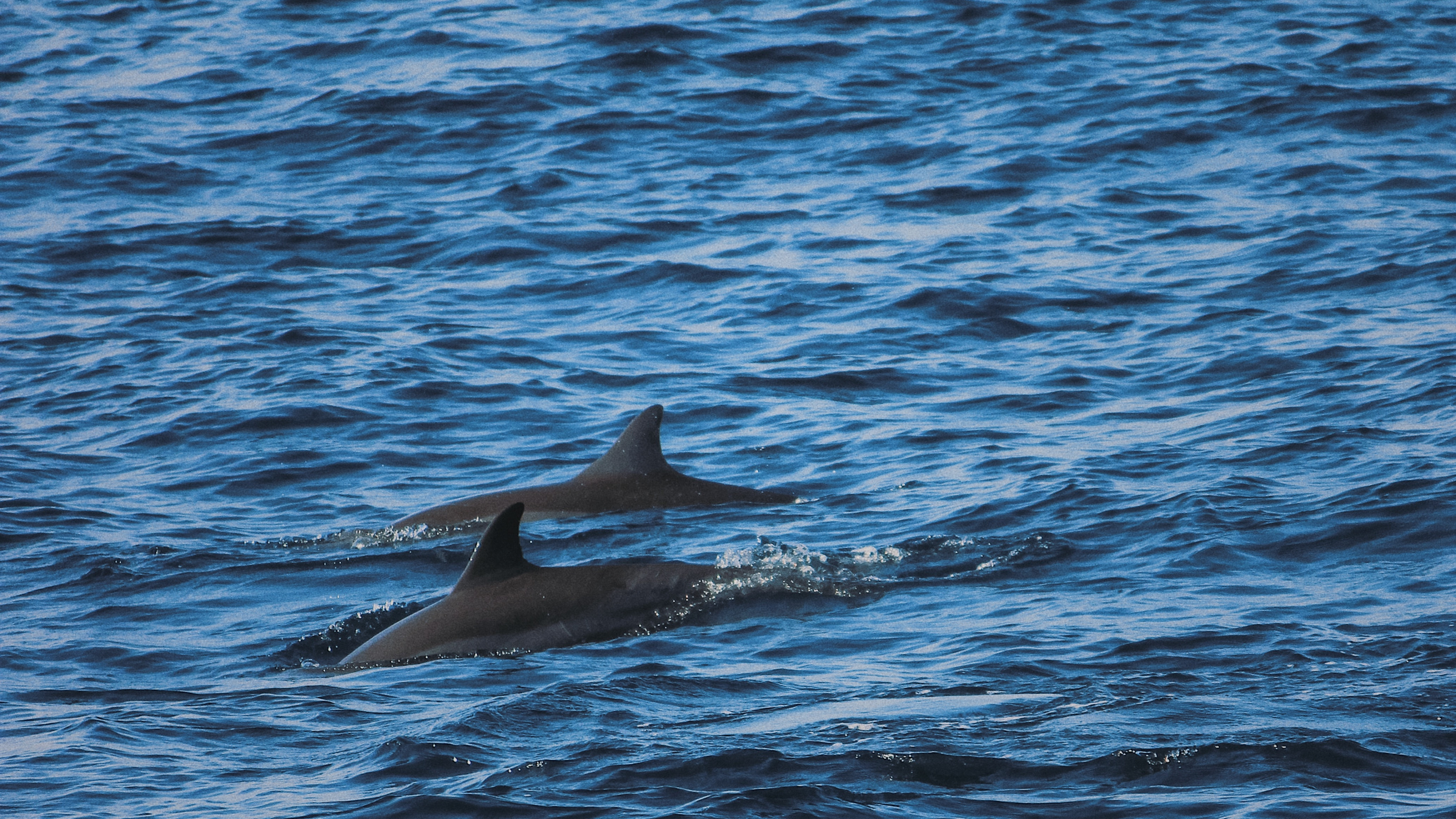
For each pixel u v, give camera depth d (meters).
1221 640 38.41
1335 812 26.88
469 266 96.56
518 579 43.88
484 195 109.81
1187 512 51.28
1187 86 127.06
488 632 42.34
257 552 54.00
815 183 110.50
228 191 112.31
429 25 151.50
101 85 139.00
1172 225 97.94
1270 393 67.38
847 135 120.25
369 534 56.06
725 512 57.53
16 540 55.12
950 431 65.88
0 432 69.38
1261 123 118.00
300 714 36.22
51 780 31.55
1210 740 30.36
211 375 77.38
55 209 108.00
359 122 125.81
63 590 49.66
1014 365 75.56
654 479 59.75
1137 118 120.56
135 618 46.66
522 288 92.25
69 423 70.81
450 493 61.88
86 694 39.09
